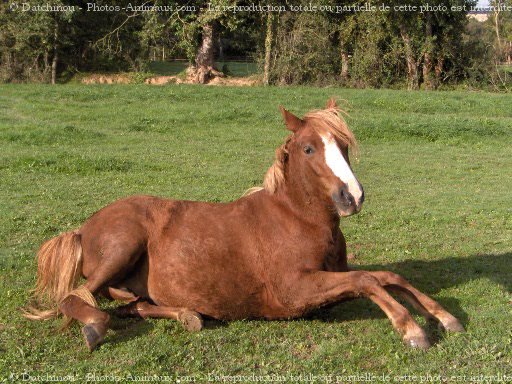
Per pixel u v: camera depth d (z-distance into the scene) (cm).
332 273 500
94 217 568
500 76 3522
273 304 529
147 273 551
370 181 1285
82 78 3756
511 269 724
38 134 1656
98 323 496
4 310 574
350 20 3472
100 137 1727
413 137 1841
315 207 513
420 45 3469
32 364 474
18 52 3597
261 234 527
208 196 1088
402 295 527
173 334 526
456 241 855
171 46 4091
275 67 3500
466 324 537
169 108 2238
